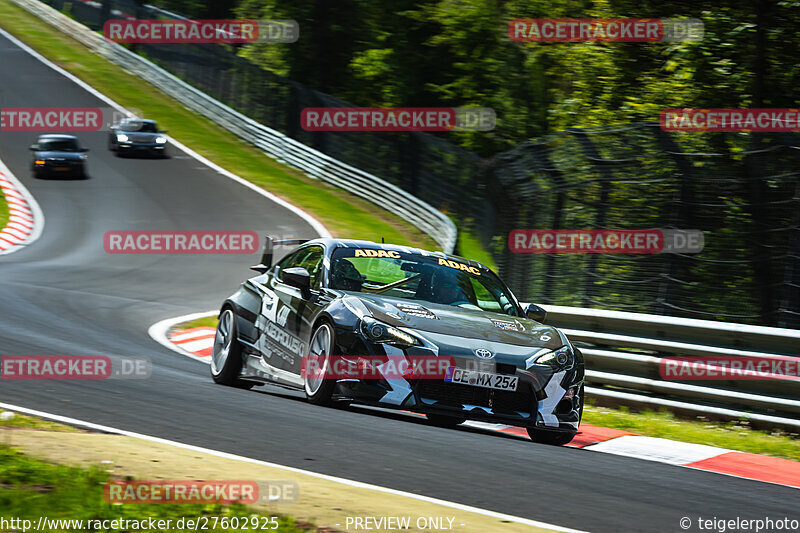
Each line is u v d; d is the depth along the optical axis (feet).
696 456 86.12
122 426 70.90
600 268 146.20
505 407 82.79
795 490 72.69
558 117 295.28
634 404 113.60
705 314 142.72
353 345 83.30
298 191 382.22
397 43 537.65
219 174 405.80
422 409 80.02
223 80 506.48
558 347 87.10
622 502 59.77
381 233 316.40
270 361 96.99
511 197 167.12
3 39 618.85
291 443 68.49
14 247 273.13
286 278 91.25
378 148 372.79
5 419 69.15
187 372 113.70
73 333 141.28
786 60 216.13
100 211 338.34
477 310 92.99
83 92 522.06
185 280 235.20
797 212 131.23
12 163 403.13
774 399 102.78
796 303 126.52
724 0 217.97
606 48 249.34
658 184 152.05
